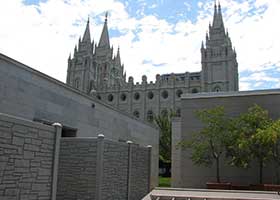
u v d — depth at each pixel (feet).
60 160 45.24
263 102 68.18
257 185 57.88
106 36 401.70
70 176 44.37
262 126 59.26
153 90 314.76
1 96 41.14
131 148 52.60
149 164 58.90
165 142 155.74
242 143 56.29
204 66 311.47
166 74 336.90
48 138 32.30
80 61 364.38
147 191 57.26
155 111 308.40
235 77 312.09
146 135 92.48
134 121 84.53
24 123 28.96
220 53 310.04
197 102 73.20
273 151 57.67
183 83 307.58
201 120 68.59
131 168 52.06
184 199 42.75
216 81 305.73
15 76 43.88
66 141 45.68
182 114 73.72
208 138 64.34
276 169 60.54
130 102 321.32
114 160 47.26
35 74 47.88
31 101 46.65
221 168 67.41
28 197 28.94
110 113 71.20
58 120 52.75
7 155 26.78
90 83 357.20
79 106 59.21
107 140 45.85
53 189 32.30
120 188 48.37
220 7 331.36
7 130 26.94
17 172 27.78
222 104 71.00
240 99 69.92
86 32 373.81
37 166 30.37
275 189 56.24
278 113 66.69
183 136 72.18
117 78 384.88
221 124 62.28
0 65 41.32
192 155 66.13
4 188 26.27
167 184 107.34
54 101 52.08
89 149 44.52
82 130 59.47
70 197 43.65
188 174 70.44
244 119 61.57
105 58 386.52
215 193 45.62
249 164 62.59
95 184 43.04
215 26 321.32
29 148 29.43
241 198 41.55
